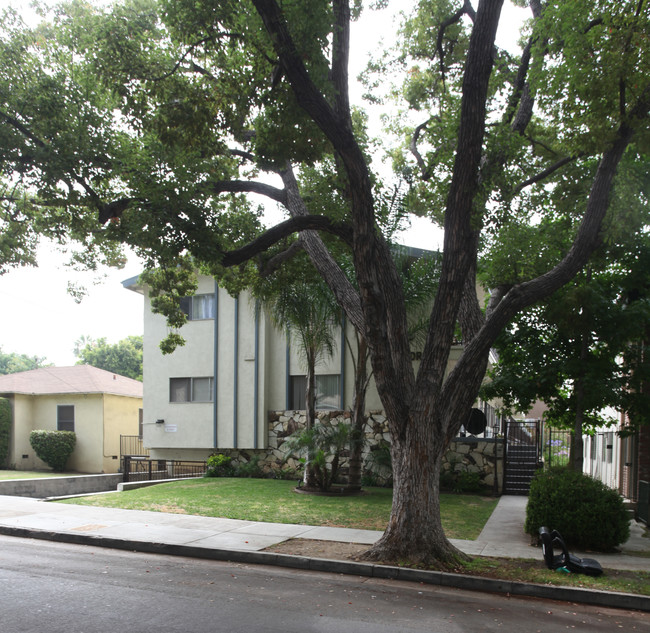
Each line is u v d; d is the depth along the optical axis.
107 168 10.24
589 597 7.69
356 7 11.57
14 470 26.34
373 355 9.31
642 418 12.40
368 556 9.16
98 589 7.32
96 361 51.84
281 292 16.73
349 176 9.03
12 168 9.88
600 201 9.30
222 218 13.59
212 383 21.55
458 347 18.84
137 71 10.03
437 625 6.34
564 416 13.83
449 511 14.06
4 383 27.94
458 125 10.36
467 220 9.24
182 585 7.71
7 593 7.02
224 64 10.17
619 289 12.85
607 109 9.07
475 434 17.91
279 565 9.27
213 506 14.14
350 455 18.11
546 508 10.66
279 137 9.77
